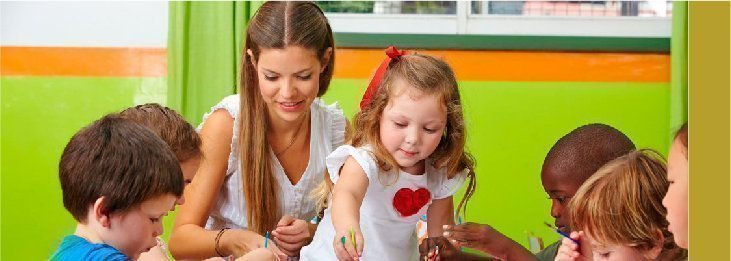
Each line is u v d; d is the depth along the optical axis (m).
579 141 1.85
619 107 2.36
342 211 1.37
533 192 2.36
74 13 2.37
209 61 2.29
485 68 2.36
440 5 2.43
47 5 2.37
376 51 2.34
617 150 1.82
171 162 1.26
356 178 1.42
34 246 2.37
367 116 1.46
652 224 1.45
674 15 2.29
